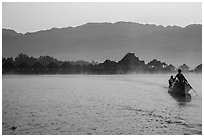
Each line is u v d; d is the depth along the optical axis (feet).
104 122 52.13
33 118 55.26
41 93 94.02
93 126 49.57
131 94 92.53
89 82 142.92
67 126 49.44
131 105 68.85
